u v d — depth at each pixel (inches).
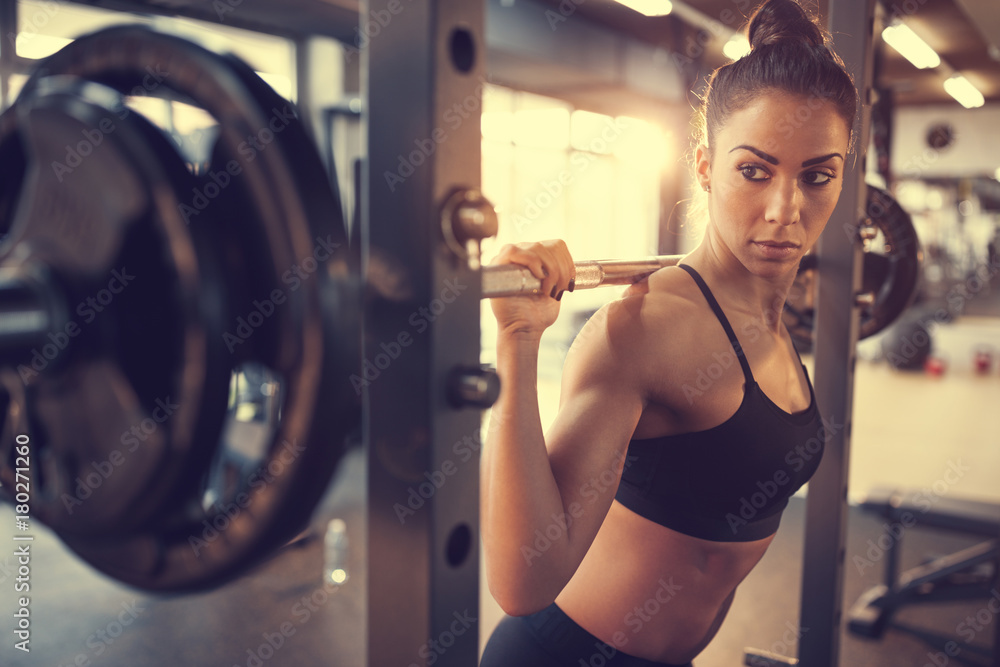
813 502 47.1
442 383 17.8
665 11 203.3
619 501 34.8
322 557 129.1
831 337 45.9
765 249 31.4
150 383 17.0
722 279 34.0
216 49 17.0
